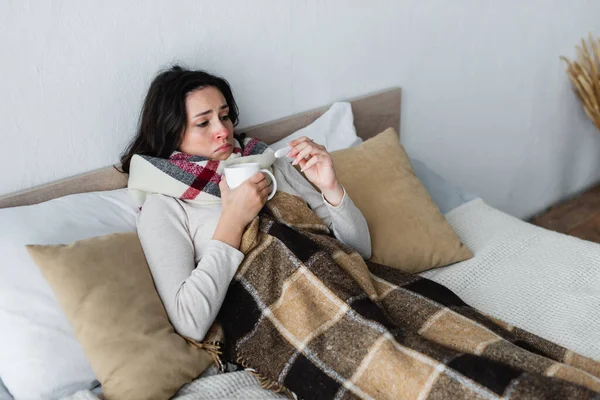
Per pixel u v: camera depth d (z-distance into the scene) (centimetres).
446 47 231
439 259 161
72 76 144
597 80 276
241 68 176
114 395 114
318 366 120
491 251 167
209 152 150
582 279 154
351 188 164
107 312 118
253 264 136
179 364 120
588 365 115
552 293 149
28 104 139
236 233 135
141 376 115
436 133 245
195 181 145
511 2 247
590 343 130
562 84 288
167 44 158
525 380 101
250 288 134
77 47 143
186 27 160
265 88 183
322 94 199
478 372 105
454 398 105
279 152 139
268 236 138
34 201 143
